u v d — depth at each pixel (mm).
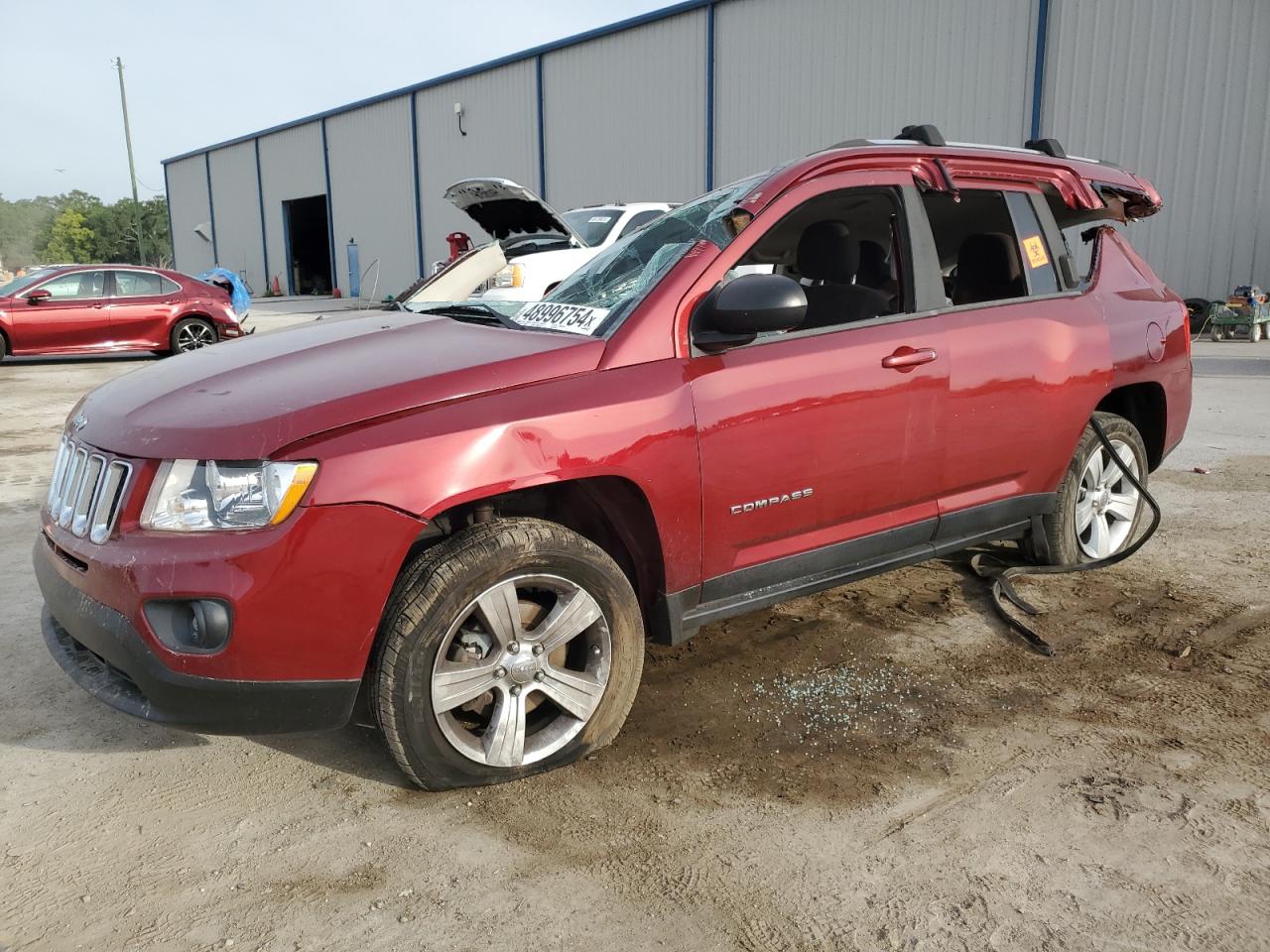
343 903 2172
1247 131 13688
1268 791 2576
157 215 81938
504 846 2385
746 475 2879
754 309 2656
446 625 2441
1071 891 2182
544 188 24422
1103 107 14734
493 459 2424
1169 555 4547
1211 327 14094
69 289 13492
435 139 27953
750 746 2869
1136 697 3148
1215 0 13625
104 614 2357
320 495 2275
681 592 2885
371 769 2773
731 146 19656
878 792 2605
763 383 2887
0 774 2748
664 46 20672
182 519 2305
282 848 2385
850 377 3059
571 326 2908
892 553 3438
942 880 2227
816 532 3156
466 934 2064
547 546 2545
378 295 31812
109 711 3137
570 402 2561
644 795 2607
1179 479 5996
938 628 3752
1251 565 4402
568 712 2725
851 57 17406
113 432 2533
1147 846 2342
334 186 33000
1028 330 3574
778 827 2449
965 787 2621
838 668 3398
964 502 3561
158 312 14031
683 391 2742
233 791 2654
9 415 9188
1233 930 2047
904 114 16875
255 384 2633
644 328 2770
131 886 2242
